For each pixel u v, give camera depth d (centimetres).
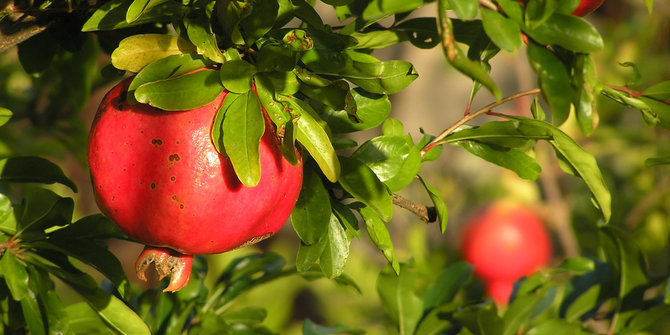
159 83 255
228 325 421
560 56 268
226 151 247
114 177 259
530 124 320
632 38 926
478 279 741
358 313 792
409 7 244
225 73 258
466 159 973
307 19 284
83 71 491
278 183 263
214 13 278
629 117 926
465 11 237
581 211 878
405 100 1098
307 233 296
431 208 329
